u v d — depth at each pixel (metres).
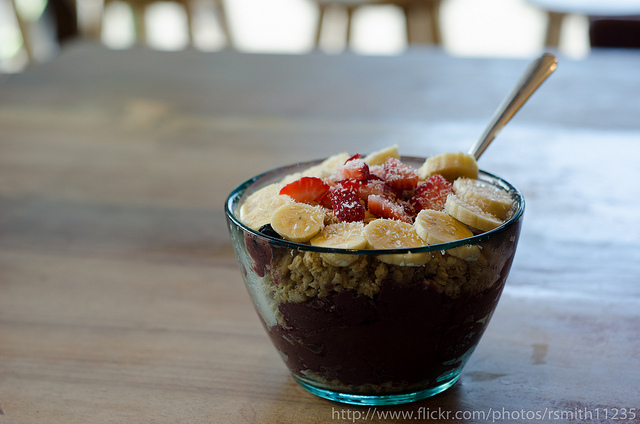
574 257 0.62
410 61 1.20
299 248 0.43
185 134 0.92
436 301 0.44
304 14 3.33
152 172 0.80
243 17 3.32
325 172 0.53
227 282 0.61
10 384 0.51
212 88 1.10
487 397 0.48
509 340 0.53
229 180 0.78
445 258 0.43
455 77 1.10
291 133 0.90
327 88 1.08
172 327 0.56
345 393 0.48
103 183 0.78
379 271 0.43
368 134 0.89
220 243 0.66
